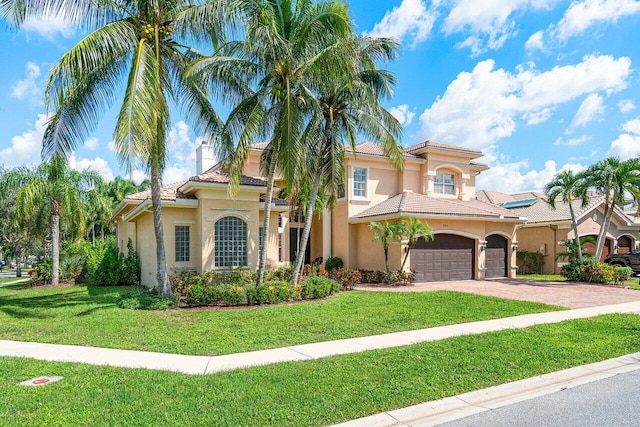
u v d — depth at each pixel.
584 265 22.06
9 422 4.85
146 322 10.98
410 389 5.98
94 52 11.67
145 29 13.20
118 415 5.05
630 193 22.27
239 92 15.43
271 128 15.42
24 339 9.27
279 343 8.73
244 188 17.23
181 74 14.58
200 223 16.91
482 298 15.27
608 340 9.01
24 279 33.97
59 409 5.24
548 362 7.39
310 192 18.17
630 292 17.61
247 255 17.62
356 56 14.40
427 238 20.20
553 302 14.74
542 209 29.72
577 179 21.97
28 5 11.62
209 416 5.01
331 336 9.35
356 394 5.75
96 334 9.65
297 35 14.39
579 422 5.12
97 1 12.67
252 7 13.29
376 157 24.52
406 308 13.09
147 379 6.41
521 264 28.41
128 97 11.52
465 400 5.77
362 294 16.41
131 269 22.25
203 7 12.80
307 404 5.39
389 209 22.14
